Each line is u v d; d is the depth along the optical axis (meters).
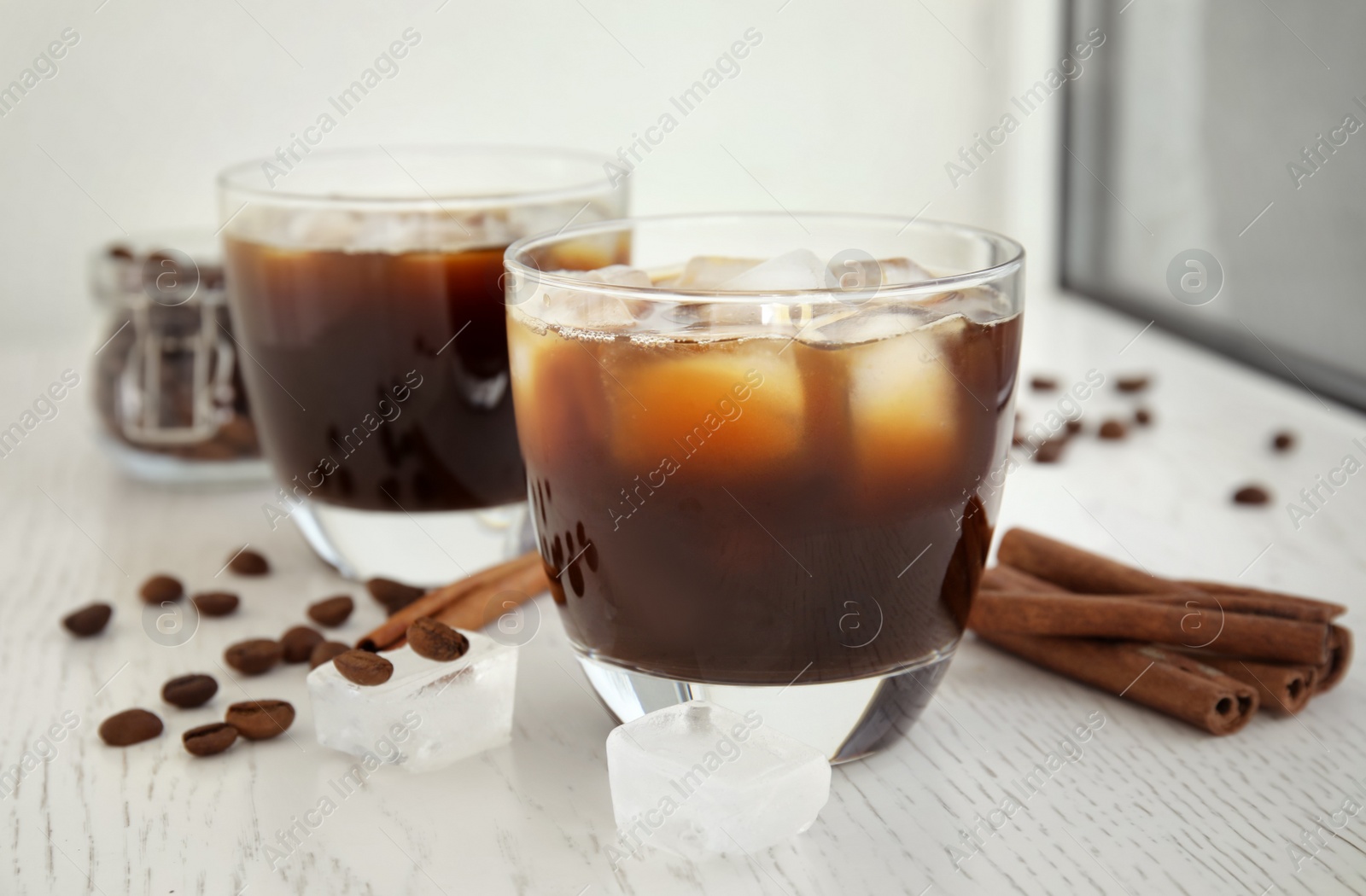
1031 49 0.75
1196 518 0.49
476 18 0.68
